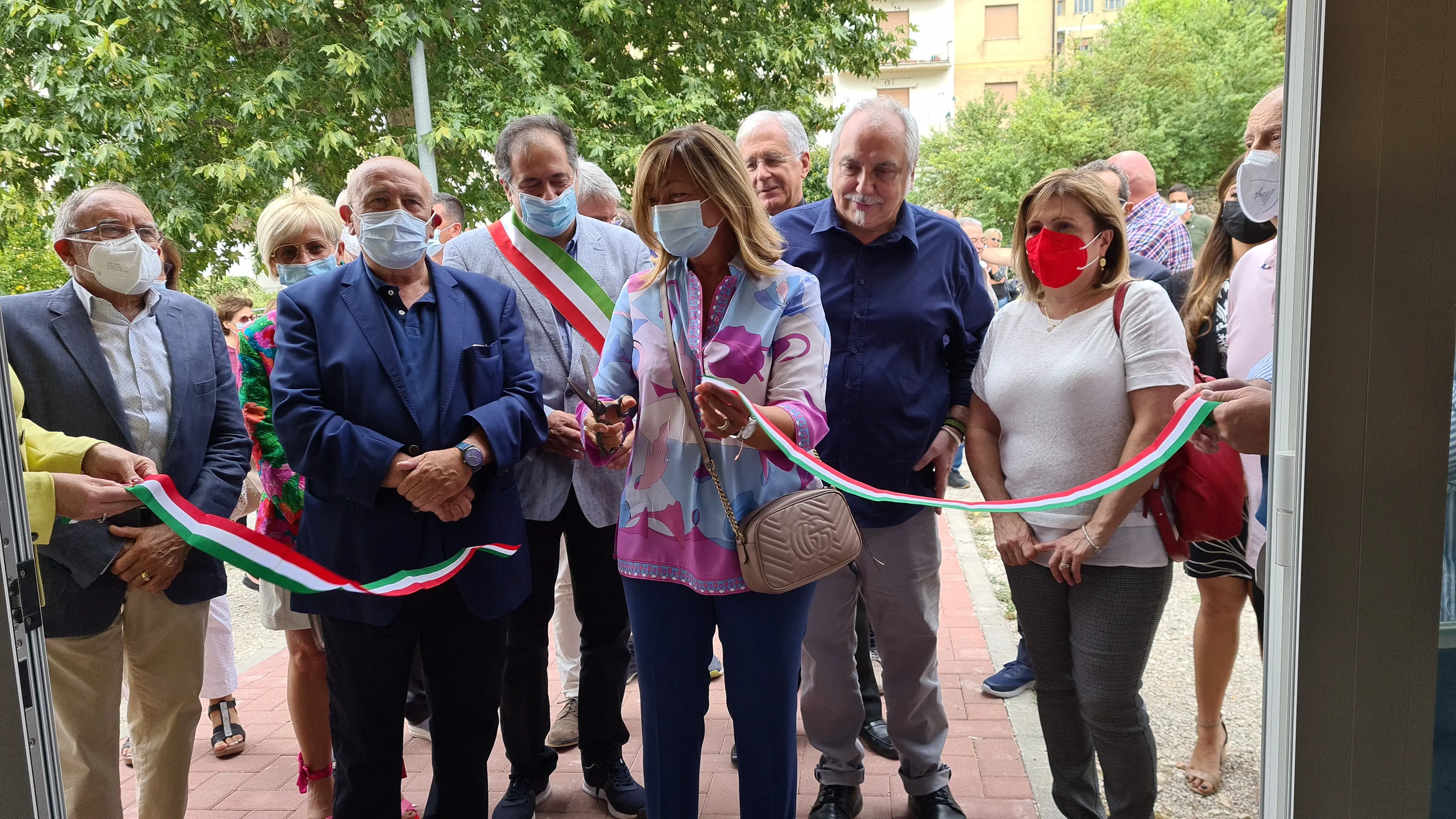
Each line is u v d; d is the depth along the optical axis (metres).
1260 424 1.80
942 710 2.63
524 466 2.59
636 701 3.57
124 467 2.08
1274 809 1.35
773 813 1.99
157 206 8.95
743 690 1.96
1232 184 2.55
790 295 1.96
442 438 2.16
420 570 2.13
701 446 1.92
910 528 2.50
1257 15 25.25
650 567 1.99
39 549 2.16
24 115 8.73
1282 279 1.31
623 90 9.38
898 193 2.40
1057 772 2.34
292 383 2.09
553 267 2.63
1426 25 1.17
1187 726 3.29
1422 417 1.22
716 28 10.41
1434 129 1.18
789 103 10.97
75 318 2.32
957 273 2.58
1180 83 25.11
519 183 2.58
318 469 2.06
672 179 1.91
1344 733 1.28
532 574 2.62
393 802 2.22
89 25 8.43
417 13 8.46
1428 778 1.27
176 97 8.71
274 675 4.21
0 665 1.31
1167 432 1.88
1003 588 4.92
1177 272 3.22
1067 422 2.21
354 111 9.27
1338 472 1.25
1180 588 4.93
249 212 8.94
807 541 1.86
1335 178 1.21
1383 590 1.25
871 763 3.01
